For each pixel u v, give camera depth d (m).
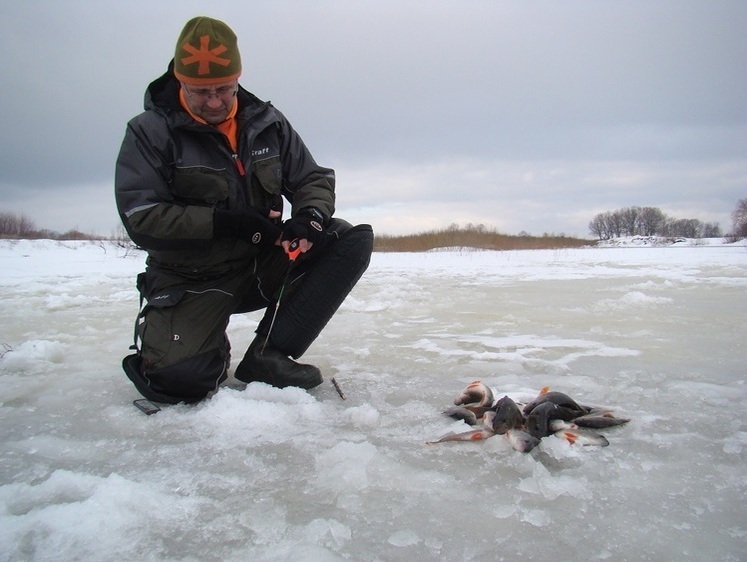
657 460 2.13
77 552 1.61
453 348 4.08
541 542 1.64
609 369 3.44
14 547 1.63
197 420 2.55
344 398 2.88
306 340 3.07
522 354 3.88
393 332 4.75
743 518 1.75
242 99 2.94
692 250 24.78
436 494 1.90
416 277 10.47
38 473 2.11
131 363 2.83
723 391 2.94
